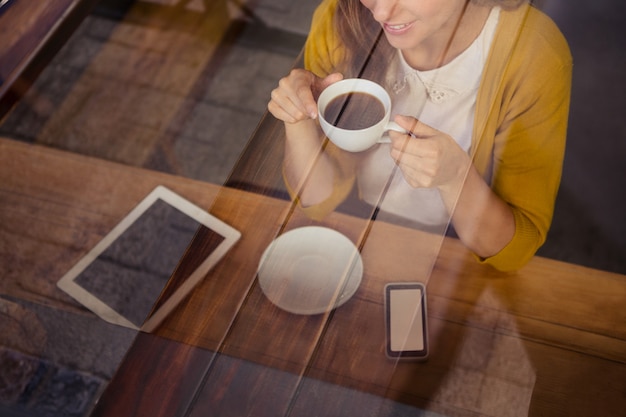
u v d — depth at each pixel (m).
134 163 1.53
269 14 1.67
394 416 1.16
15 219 1.28
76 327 1.08
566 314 1.23
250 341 0.98
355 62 1.25
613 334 1.21
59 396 0.98
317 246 1.06
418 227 1.07
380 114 1.11
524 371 1.23
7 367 1.03
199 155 1.49
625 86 1.95
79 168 1.34
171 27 1.75
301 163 1.14
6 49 1.48
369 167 1.12
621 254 1.68
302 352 0.96
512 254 1.26
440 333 1.24
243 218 1.12
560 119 1.35
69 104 1.64
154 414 0.93
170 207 1.22
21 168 1.37
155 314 1.02
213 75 1.63
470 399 1.20
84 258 1.20
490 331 1.23
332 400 0.92
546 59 1.32
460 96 1.24
